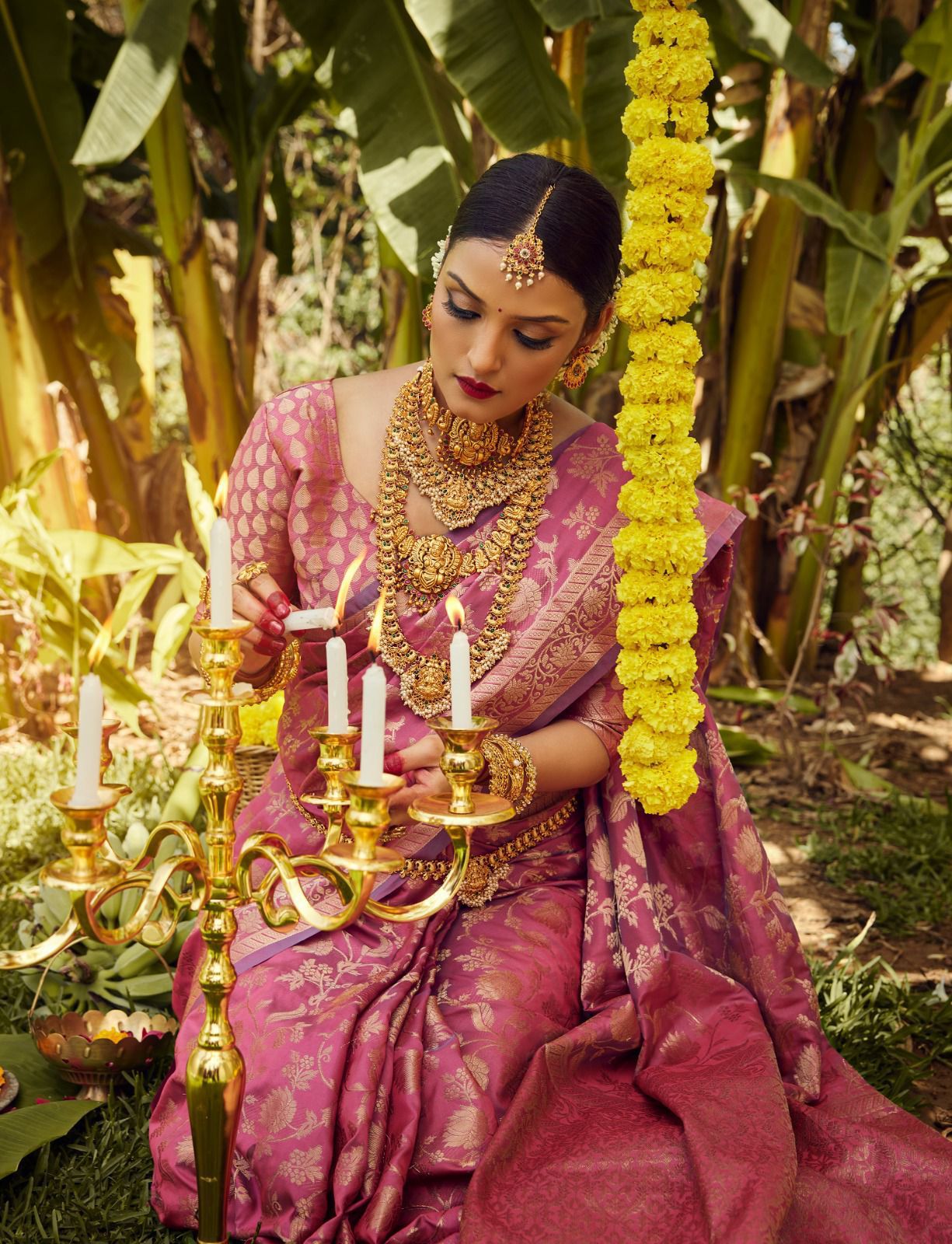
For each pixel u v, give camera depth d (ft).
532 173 6.04
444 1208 5.90
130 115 12.50
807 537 14.84
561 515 6.82
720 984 7.13
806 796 14.21
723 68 16.67
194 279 17.12
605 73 12.42
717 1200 5.44
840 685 14.56
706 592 7.20
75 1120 6.90
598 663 6.89
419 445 6.75
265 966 6.61
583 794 7.50
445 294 6.18
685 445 6.33
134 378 18.35
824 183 18.94
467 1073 6.09
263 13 27.02
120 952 7.85
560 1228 5.57
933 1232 5.91
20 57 14.70
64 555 13.00
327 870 4.65
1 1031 8.13
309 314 39.22
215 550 4.59
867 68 17.24
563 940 6.99
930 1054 8.44
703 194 6.23
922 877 11.66
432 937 6.79
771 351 17.63
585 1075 6.67
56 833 11.57
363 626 6.77
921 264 25.09
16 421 15.33
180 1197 6.15
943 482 21.13
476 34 11.60
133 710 13.26
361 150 13.10
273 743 10.61
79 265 17.54
